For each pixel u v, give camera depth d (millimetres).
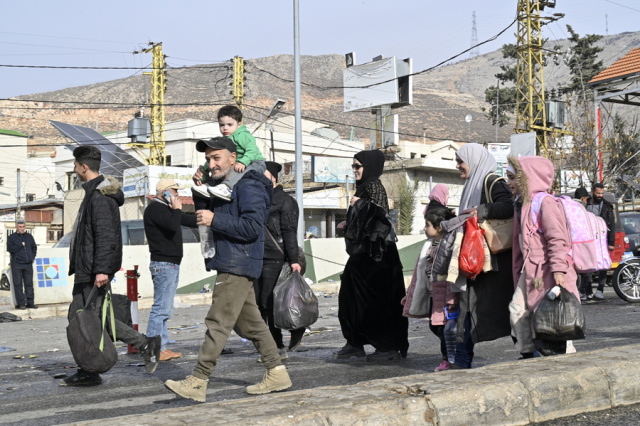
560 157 44281
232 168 5191
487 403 4461
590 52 70250
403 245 23766
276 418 3920
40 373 7645
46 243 46875
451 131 183125
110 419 3990
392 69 52250
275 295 7445
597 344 8234
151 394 6035
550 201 5633
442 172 47094
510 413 4535
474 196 6078
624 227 18281
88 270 6246
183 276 19688
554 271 5516
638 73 25797
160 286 7867
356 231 7215
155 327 7887
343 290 7527
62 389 6441
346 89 55125
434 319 6336
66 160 68750
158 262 7863
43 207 49594
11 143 74625
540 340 5684
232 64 47906
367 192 7258
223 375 6832
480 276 5961
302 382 6250
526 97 48688
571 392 4812
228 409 4176
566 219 5629
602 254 5684
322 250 22875
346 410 4102
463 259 5777
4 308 17625
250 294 5328
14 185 74625
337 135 67125
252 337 5480
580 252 5605
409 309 6785
